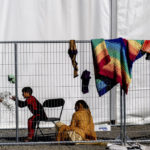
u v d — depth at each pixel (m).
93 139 21.19
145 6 26.70
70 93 25.64
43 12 25.81
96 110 26.28
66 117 25.31
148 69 26.81
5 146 20.58
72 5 26.06
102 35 26.28
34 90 25.72
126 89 19.84
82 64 26.06
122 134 21.05
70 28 26.08
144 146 20.05
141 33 26.67
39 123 24.25
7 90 25.58
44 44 23.92
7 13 25.52
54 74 25.78
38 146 20.61
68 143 21.11
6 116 25.31
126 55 20.11
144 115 26.95
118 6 26.12
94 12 26.28
